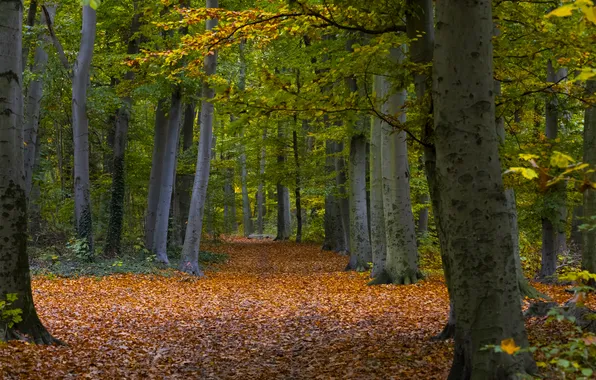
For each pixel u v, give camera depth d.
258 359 6.75
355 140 16.97
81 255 15.03
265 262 21.41
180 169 22.03
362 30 5.73
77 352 6.75
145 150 25.39
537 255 15.45
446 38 3.92
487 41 3.89
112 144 22.22
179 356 6.96
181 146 24.88
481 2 3.86
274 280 15.65
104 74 19.66
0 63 6.60
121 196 17.33
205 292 13.05
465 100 3.86
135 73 15.85
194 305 11.12
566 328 6.35
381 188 14.41
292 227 40.81
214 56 14.91
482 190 3.84
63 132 22.25
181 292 12.84
